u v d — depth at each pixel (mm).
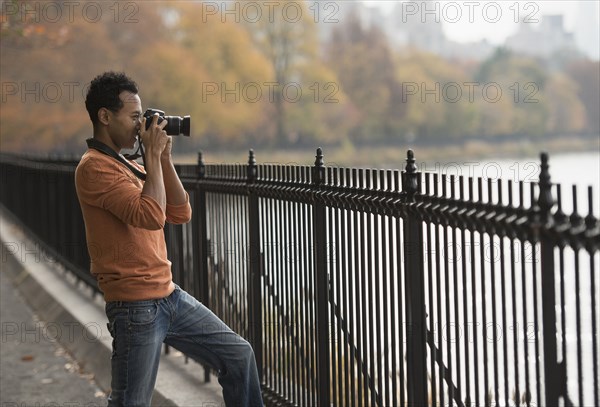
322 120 175625
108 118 8578
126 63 129250
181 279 14898
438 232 7680
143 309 8500
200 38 153250
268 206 11383
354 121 180875
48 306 21672
